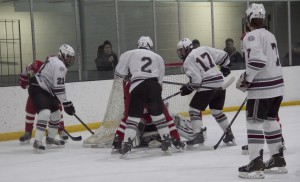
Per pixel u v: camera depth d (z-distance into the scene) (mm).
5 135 13180
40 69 10836
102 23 15719
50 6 15086
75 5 15195
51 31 15156
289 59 19281
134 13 16391
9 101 13367
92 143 11312
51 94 10914
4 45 14539
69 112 10867
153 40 16703
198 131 10336
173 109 12406
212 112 10695
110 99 11328
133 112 9617
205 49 10328
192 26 17719
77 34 15219
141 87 9570
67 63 10891
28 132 12281
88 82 14805
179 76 12344
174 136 10188
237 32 18672
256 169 7488
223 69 10625
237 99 17969
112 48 15961
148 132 10938
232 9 18531
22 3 14766
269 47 7359
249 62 7234
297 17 19609
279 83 7445
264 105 7406
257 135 7438
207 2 17922
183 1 17438
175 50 17281
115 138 10289
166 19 17078
